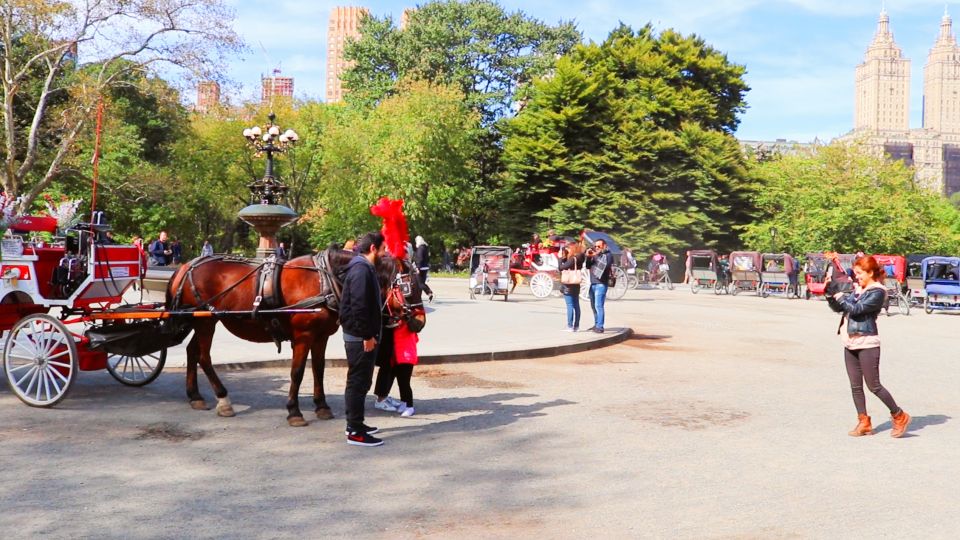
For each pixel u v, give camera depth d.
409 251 9.30
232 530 5.18
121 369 11.46
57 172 31.41
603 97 50.72
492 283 26.42
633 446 7.59
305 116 54.06
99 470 6.55
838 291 8.32
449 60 59.47
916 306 30.03
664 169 49.47
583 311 22.86
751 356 14.55
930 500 5.96
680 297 32.28
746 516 5.54
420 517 5.49
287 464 6.84
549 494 6.05
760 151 65.00
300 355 8.38
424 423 8.56
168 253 28.23
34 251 9.45
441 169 51.25
